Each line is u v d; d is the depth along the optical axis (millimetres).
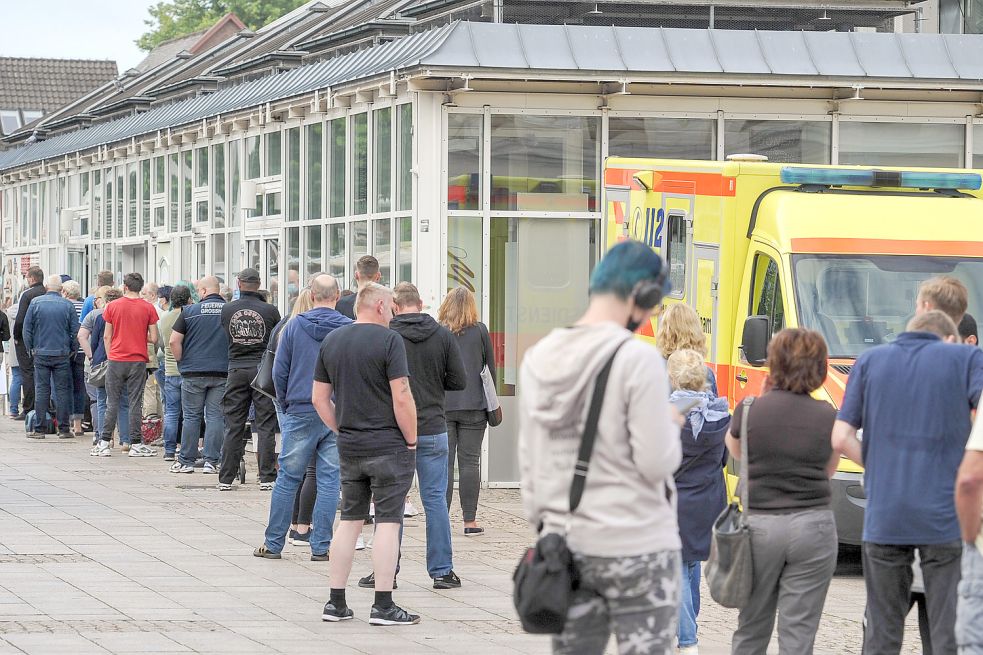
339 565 12555
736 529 9547
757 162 17281
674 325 12188
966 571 7969
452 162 22094
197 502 19922
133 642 11445
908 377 9062
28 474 22859
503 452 22188
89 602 13078
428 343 14211
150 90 43625
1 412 35531
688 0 25484
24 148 50656
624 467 7000
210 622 12367
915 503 9000
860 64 22484
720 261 17047
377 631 12211
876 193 17359
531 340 22328
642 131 22516
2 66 78125
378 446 12422
